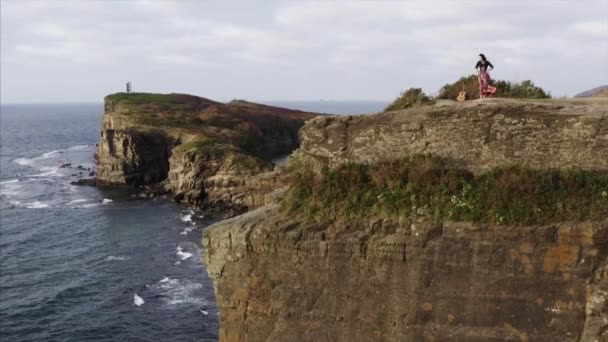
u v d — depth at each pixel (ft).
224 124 349.82
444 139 42.88
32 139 590.14
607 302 34.47
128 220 207.10
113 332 109.70
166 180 274.16
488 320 37.68
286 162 53.16
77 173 328.08
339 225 41.81
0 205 233.35
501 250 37.52
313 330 41.96
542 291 36.73
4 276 142.92
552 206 37.73
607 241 35.53
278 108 484.33
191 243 173.58
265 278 43.32
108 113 357.41
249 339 44.11
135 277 141.08
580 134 39.19
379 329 40.16
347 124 46.14
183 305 121.80
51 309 121.08
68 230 191.72
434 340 38.78
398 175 42.73
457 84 68.39
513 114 40.96
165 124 318.04
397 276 39.63
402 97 68.54
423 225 39.32
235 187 238.27
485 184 40.24
